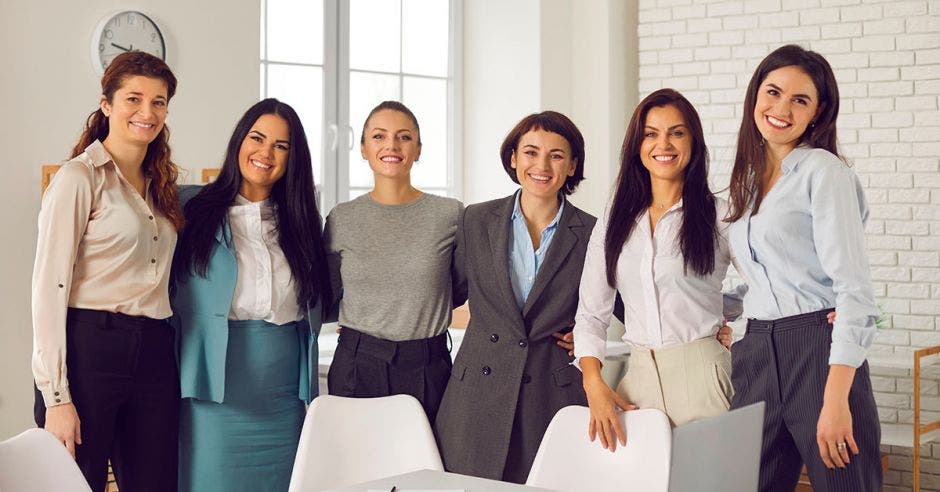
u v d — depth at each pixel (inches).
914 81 211.2
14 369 170.7
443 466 115.1
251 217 128.0
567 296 120.3
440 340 128.8
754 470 95.8
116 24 177.9
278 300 128.1
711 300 110.6
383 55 241.0
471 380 121.3
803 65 104.4
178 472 128.9
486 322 121.8
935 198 210.2
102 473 119.2
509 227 122.5
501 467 118.4
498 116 246.5
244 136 126.9
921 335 211.9
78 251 116.0
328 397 115.6
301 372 133.1
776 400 105.1
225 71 192.2
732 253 109.8
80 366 115.5
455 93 250.8
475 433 119.7
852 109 216.7
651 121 109.4
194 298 125.7
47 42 171.8
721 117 229.0
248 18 195.3
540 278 120.0
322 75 231.9
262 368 128.3
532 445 119.3
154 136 119.9
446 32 250.2
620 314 121.6
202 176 187.9
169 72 121.5
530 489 89.9
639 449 102.2
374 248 127.3
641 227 111.7
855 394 101.3
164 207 122.5
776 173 107.4
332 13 232.5
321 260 131.0
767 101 105.0
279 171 127.8
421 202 129.8
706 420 94.7
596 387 108.0
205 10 189.3
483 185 250.1
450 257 128.6
